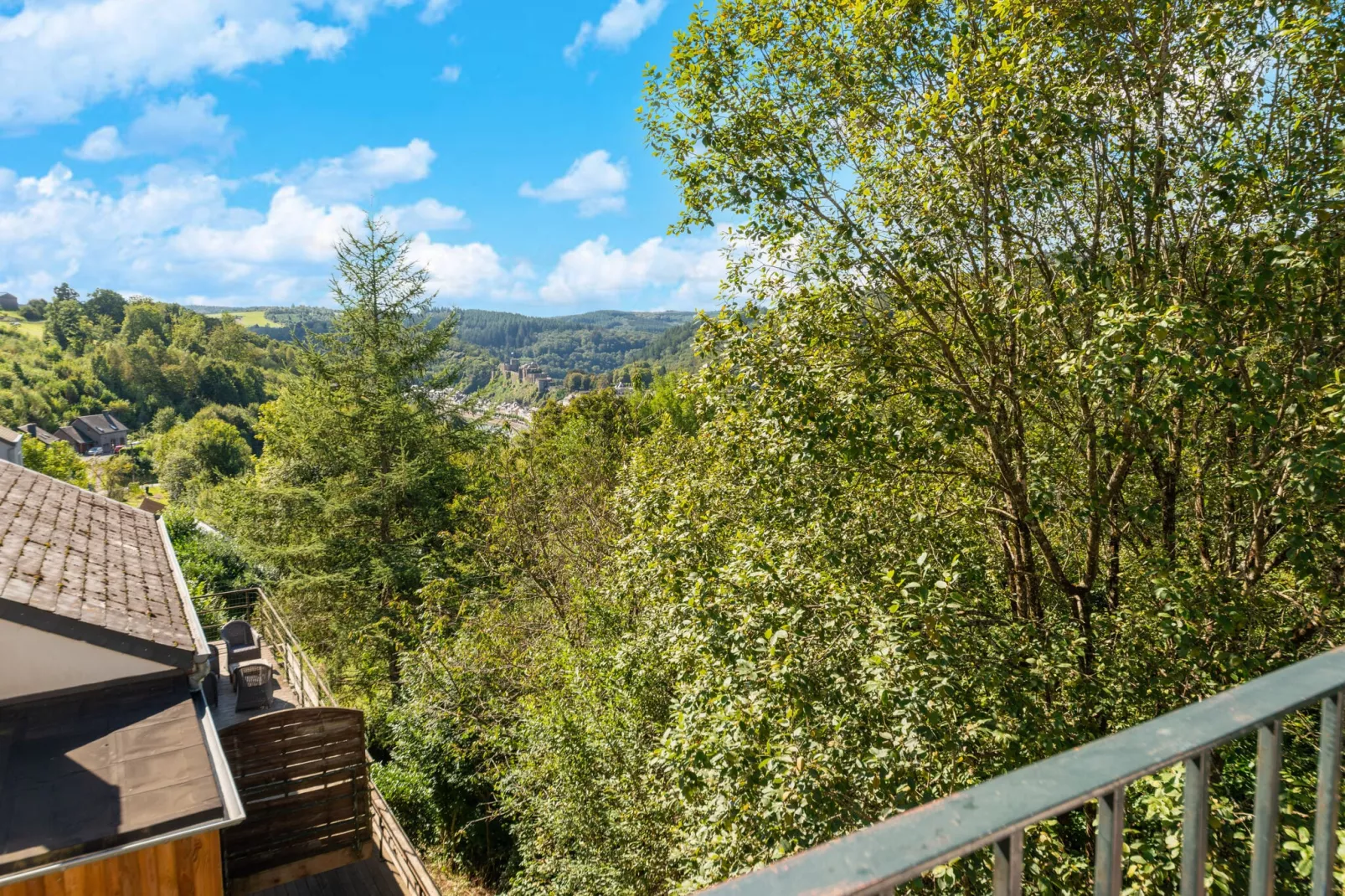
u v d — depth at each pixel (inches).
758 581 308.2
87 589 345.4
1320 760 55.8
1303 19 269.3
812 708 268.7
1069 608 368.5
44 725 287.6
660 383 1792.6
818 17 346.9
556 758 497.4
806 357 350.9
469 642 694.5
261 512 999.0
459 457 1071.0
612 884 435.8
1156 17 290.4
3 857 219.8
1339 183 264.8
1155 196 311.4
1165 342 288.8
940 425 312.2
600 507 791.7
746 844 279.6
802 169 349.7
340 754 459.8
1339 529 278.7
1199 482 337.4
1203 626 299.7
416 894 442.3
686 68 361.7
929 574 281.0
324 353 1057.5
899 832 34.6
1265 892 52.6
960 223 313.4
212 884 273.4
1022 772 40.0
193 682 322.7
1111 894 41.8
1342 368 280.8
